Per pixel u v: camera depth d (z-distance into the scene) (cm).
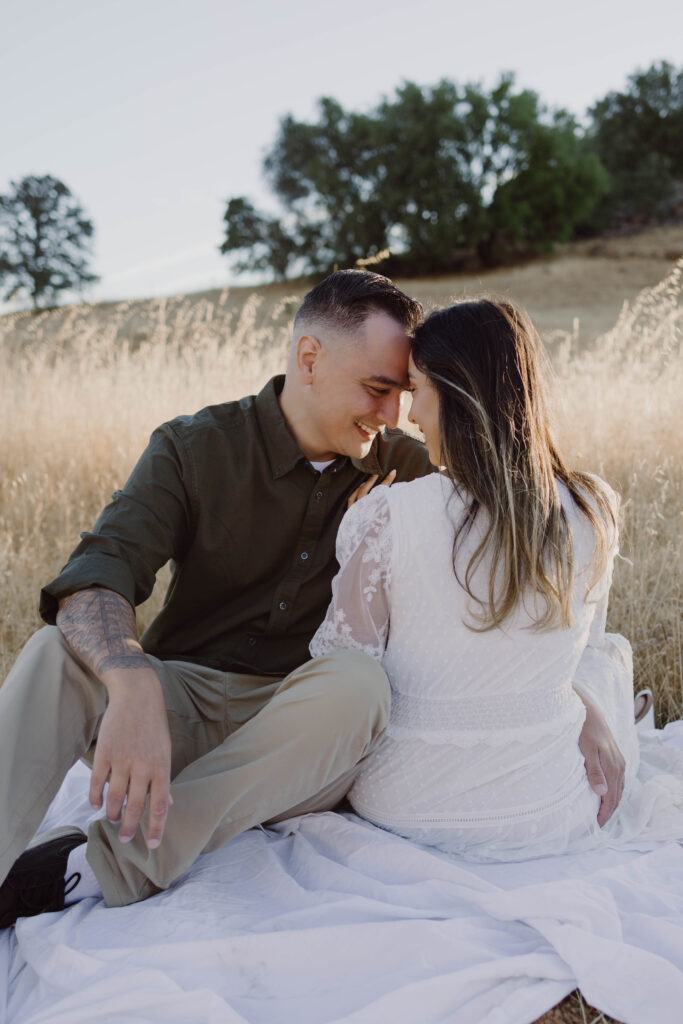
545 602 158
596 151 6075
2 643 298
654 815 182
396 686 170
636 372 497
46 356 649
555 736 168
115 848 159
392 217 4800
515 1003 131
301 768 162
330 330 188
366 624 167
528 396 157
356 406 192
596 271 4041
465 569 156
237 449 199
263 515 201
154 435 200
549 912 143
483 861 165
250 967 141
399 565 160
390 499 162
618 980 133
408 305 192
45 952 147
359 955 141
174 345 659
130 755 146
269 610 206
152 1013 132
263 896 161
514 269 4594
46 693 156
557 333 621
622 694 202
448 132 4625
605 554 166
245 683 203
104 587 168
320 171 4756
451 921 145
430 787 167
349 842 170
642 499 350
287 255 4903
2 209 4838
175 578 208
